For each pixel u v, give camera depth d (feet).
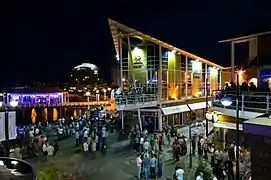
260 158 11.86
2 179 13.73
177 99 141.38
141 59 135.54
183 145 86.28
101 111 140.97
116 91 136.87
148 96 122.21
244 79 95.14
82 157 84.79
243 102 59.21
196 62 161.68
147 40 133.59
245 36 78.38
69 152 91.25
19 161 15.75
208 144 77.41
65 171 70.28
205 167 59.52
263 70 76.18
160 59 130.52
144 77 134.72
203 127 112.27
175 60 143.02
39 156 85.51
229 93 68.74
